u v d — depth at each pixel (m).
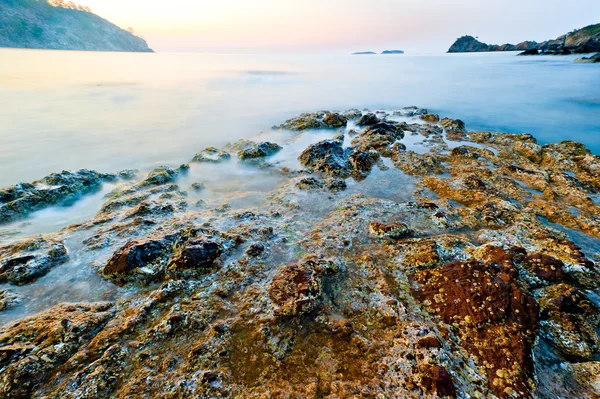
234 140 5.48
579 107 7.34
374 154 4.13
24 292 1.88
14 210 2.76
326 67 20.91
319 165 3.88
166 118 6.82
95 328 1.62
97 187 3.42
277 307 1.70
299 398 1.30
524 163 3.94
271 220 2.68
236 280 1.96
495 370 1.37
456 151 4.24
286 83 12.75
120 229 2.47
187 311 1.69
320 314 1.71
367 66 21.66
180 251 2.09
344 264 2.11
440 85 11.64
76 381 1.35
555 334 1.57
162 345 1.54
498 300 1.62
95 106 7.63
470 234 2.45
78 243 2.33
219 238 2.30
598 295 1.82
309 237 2.42
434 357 1.41
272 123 6.70
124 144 5.11
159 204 2.84
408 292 1.85
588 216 2.64
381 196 3.16
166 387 1.34
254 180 3.69
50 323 1.60
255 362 1.46
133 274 1.98
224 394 1.32
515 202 2.93
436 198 3.09
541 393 1.32
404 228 2.43
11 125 5.88
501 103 8.19
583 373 1.39
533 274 1.92
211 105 8.30
